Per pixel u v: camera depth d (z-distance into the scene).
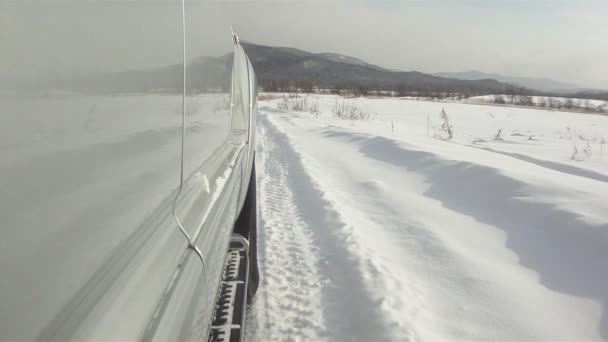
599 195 4.32
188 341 1.16
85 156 0.85
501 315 2.79
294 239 4.28
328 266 3.65
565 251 3.58
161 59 1.31
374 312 2.81
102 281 0.86
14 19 0.68
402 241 4.05
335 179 6.62
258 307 3.05
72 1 0.84
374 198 5.50
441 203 5.26
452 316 2.81
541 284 3.19
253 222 3.42
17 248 0.66
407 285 3.14
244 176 3.06
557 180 5.05
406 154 7.74
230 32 3.23
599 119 22.50
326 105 28.98
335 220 4.48
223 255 1.74
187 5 1.65
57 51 0.79
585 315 2.76
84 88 0.86
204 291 1.38
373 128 15.04
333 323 2.86
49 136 0.75
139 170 1.08
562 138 12.90
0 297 0.62
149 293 0.99
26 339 0.66
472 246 3.89
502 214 4.58
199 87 1.77
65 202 0.78
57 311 0.73
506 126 17.89
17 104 0.68
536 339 2.55
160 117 1.27
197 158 1.65
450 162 6.48
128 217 1.00
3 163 0.64
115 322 0.84
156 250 1.10
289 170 7.61
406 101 36.78
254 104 4.79
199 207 1.53
